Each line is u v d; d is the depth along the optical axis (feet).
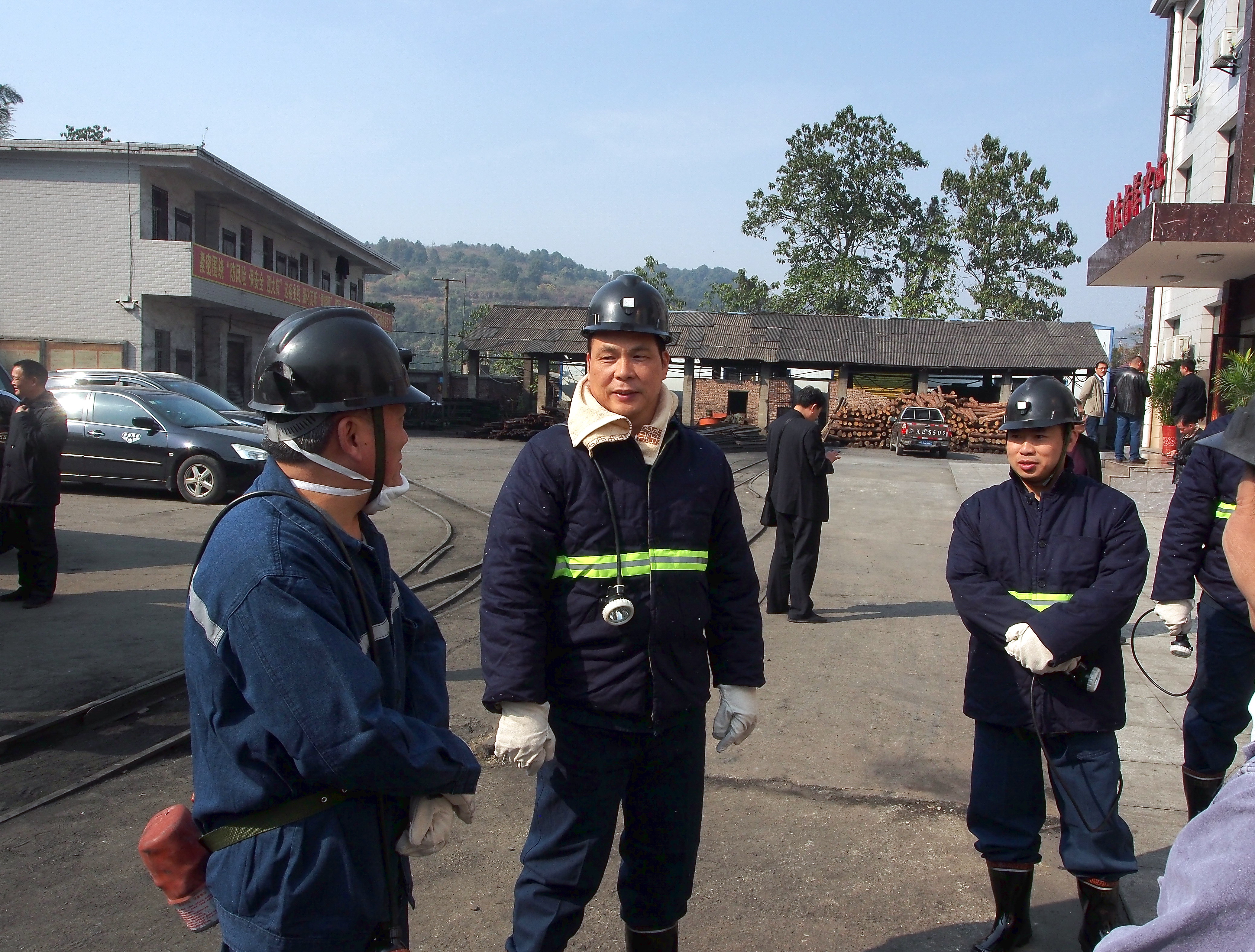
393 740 5.10
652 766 8.10
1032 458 9.48
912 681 18.61
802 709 16.81
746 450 84.64
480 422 98.17
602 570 7.79
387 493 5.87
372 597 5.78
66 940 9.69
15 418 21.01
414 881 11.00
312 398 5.51
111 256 79.15
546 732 7.62
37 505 21.01
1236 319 50.47
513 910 10.36
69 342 79.97
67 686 16.48
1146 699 17.43
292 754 5.05
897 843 11.96
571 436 7.97
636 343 7.84
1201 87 59.62
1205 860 3.70
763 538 35.91
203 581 5.28
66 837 11.82
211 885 5.38
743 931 10.00
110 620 20.57
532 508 7.79
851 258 153.48
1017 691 9.38
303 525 5.45
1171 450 48.80
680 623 7.88
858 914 10.34
